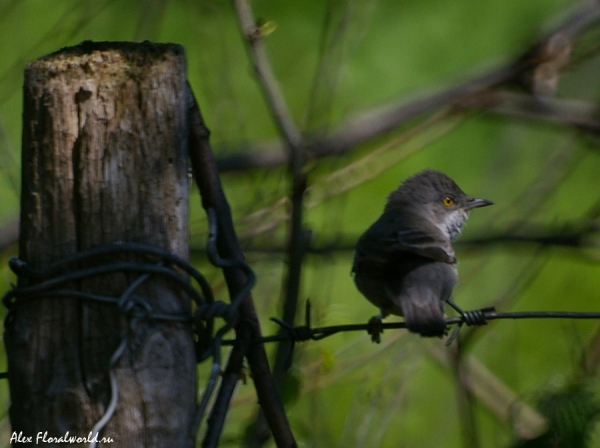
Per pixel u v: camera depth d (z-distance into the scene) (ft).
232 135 40.06
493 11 62.03
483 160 59.36
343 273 47.47
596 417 24.39
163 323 17.61
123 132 17.47
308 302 22.75
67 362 17.19
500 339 44.09
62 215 17.33
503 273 47.19
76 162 17.35
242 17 32.27
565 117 47.21
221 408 18.78
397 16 61.05
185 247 17.95
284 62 53.01
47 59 17.71
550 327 51.29
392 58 59.16
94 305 17.29
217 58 42.80
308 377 30.45
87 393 17.07
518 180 54.60
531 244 41.29
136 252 17.47
